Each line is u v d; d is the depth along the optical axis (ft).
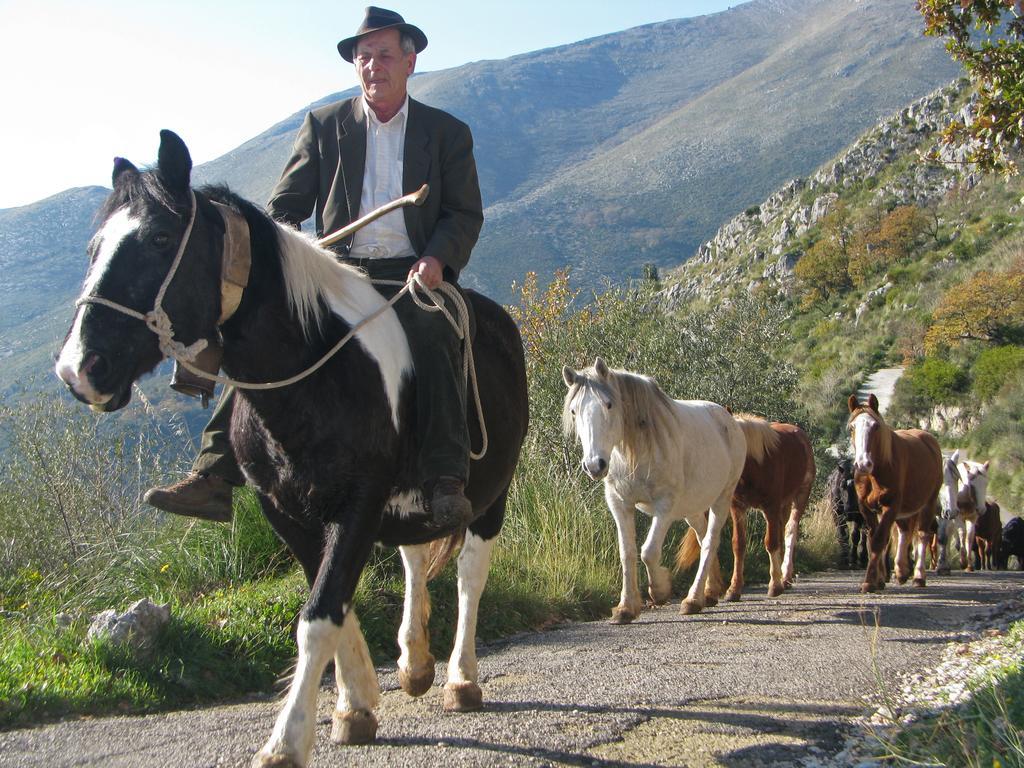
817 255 210.38
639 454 25.67
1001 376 122.11
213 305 10.65
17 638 17.93
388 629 21.63
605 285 50.75
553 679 17.31
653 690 16.16
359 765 11.74
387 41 13.99
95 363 9.72
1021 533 68.33
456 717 14.23
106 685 16.21
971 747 11.87
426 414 12.38
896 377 143.95
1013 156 29.12
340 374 11.44
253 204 11.60
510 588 25.95
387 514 12.84
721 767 12.03
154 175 10.40
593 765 11.92
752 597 33.53
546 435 39.68
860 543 57.26
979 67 28.25
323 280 11.94
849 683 16.92
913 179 228.02
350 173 14.11
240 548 24.67
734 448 29.71
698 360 50.31
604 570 30.45
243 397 11.50
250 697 17.60
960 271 168.55
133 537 24.53
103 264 10.04
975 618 26.08
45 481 24.79
